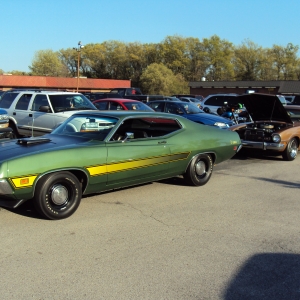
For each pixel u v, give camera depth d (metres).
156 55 78.75
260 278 3.73
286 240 4.69
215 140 7.15
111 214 5.48
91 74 80.50
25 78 49.38
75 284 3.52
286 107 11.54
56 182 5.02
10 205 4.86
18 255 4.10
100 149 5.44
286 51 77.69
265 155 11.17
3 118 9.63
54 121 10.30
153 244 4.46
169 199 6.30
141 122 6.41
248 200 6.39
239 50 78.94
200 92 54.56
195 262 4.03
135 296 3.34
